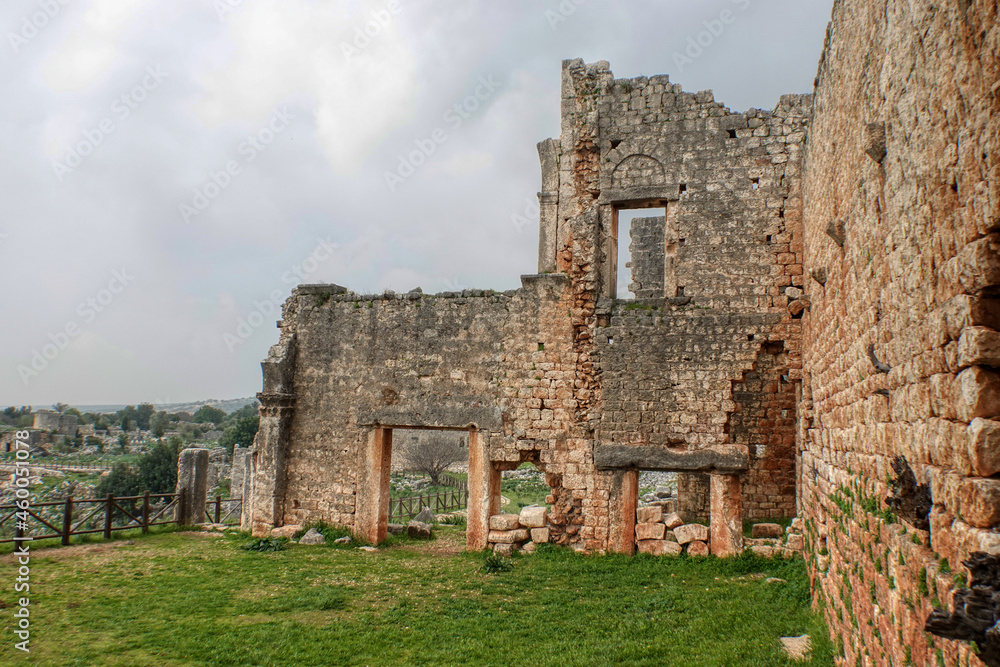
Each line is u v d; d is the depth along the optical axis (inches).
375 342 811.4
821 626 370.9
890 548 222.8
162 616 480.1
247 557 692.7
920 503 193.9
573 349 740.0
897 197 224.5
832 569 351.9
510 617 482.3
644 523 694.5
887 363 239.6
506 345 759.7
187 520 876.6
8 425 3240.7
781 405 727.7
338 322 835.4
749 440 737.6
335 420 820.6
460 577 606.9
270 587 567.8
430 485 1875.0
